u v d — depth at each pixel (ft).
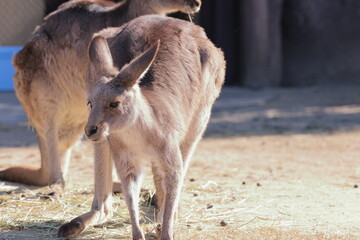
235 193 37.22
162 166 26.66
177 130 27.12
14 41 87.97
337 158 49.83
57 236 28.40
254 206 34.24
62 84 37.73
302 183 40.29
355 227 30.27
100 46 27.04
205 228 30.07
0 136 61.72
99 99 25.64
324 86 98.17
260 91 92.89
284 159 49.60
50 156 37.96
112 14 36.52
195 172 43.93
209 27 95.91
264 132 63.31
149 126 26.16
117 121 25.70
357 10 102.22
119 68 28.37
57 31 37.37
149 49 25.91
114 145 26.78
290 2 101.19
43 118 38.01
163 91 27.55
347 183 40.27
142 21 30.60
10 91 85.35
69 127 39.55
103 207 30.30
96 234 29.01
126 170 26.84
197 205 34.24
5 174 39.86
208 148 55.06
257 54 96.02
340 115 73.10
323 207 34.12
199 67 30.32
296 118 71.51
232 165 46.88
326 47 102.32
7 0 87.51
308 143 57.06
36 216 31.89
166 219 26.32
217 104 81.15
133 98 25.94
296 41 102.06
